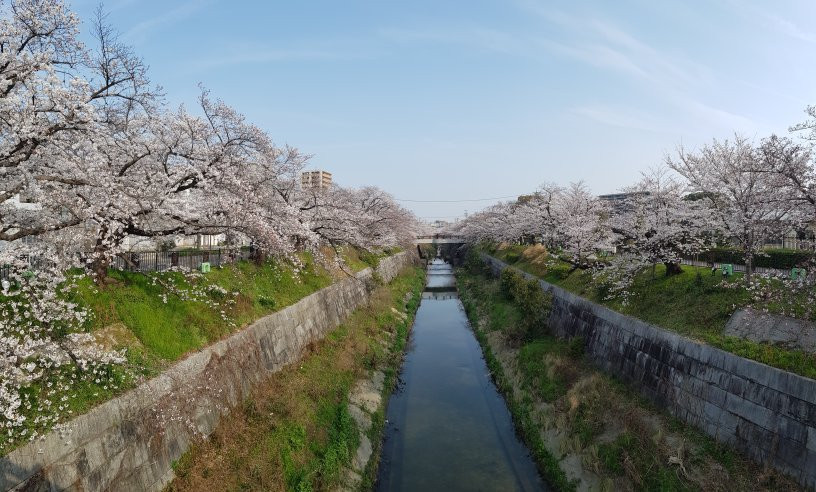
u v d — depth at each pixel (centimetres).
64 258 934
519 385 1912
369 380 1942
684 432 1176
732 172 1377
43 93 875
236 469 1069
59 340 837
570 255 2541
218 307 1435
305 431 1306
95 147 1049
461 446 1596
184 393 1052
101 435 823
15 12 859
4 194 909
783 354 1021
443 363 2483
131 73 1054
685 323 1384
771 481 924
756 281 1277
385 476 1412
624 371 1565
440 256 9762
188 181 1275
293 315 1817
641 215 1855
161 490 923
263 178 1586
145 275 1294
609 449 1241
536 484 1366
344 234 2355
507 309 2856
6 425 687
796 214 1188
